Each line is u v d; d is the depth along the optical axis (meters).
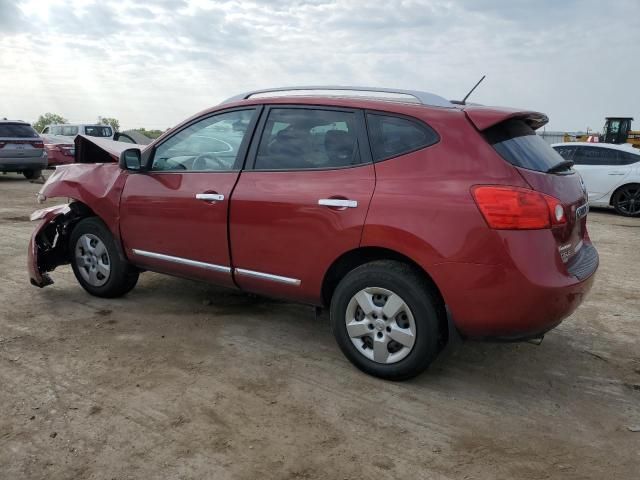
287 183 3.70
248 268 3.93
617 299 5.45
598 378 3.70
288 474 2.61
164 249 4.39
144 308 4.80
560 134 27.64
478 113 3.25
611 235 9.09
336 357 3.90
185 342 4.10
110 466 2.63
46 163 15.64
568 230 3.26
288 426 3.01
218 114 4.20
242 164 3.97
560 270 3.10
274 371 3.66
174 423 3.01
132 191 4.52
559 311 3.09
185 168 4.31
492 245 3.02
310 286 3.67
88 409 3.12
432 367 3.79
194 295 5.18
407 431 2.99
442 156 3.24
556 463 2.75
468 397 3.39
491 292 3.05
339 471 2.64
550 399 3.40
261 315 4.71
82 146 5.30
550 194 3.11
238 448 2.80
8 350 3.88
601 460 2.78
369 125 3.51
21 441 2.81
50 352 3.86
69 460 2.67
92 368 3.63
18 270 5.94
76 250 5.03
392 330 3.39
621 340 4.38
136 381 3.47
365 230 3.35
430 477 2.62
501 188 3.03
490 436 2.97
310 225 3.56
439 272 3.15
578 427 3.09
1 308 4.73
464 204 3.09
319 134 3.69
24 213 9.87
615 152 11.59
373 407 3.23
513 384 3.58
